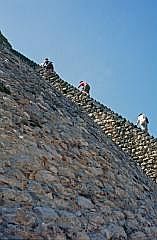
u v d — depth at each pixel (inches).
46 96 563.8
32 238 277.6
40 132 429.7
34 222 293.0
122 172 524.4
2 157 339.9
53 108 531.8
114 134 887.7
